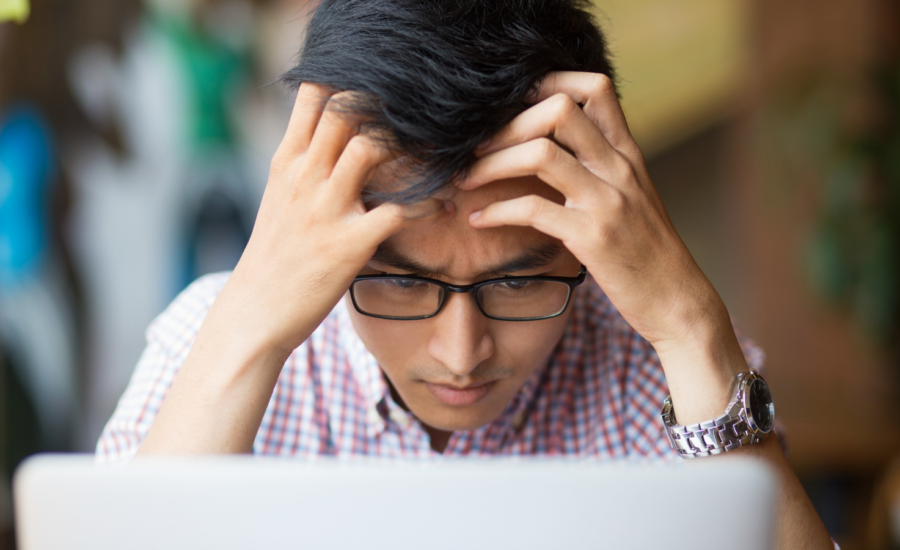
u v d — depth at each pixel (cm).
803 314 363
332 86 66
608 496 45
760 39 370
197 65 292
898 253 336
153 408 92
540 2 69
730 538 45
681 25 375
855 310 346
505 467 45
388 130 63
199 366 74
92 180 285
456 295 71
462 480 45
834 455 233
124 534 47
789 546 76
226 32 295
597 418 100
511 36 65
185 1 288
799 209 362
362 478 45
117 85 286
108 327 290
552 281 73
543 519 45
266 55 301
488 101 63
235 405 73
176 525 46
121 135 287
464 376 74
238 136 302
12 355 275
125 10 284
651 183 72
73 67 280
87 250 285
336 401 97
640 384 100
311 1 80
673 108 386
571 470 45
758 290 379
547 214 67
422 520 45
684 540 45
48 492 47
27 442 276
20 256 273
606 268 70
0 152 272
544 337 76
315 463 46
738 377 75
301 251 71
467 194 67
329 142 69
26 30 273
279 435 96
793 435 236
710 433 74
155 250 294
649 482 44
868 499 234
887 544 167
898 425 254
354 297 75
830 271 344
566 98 66
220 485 45
